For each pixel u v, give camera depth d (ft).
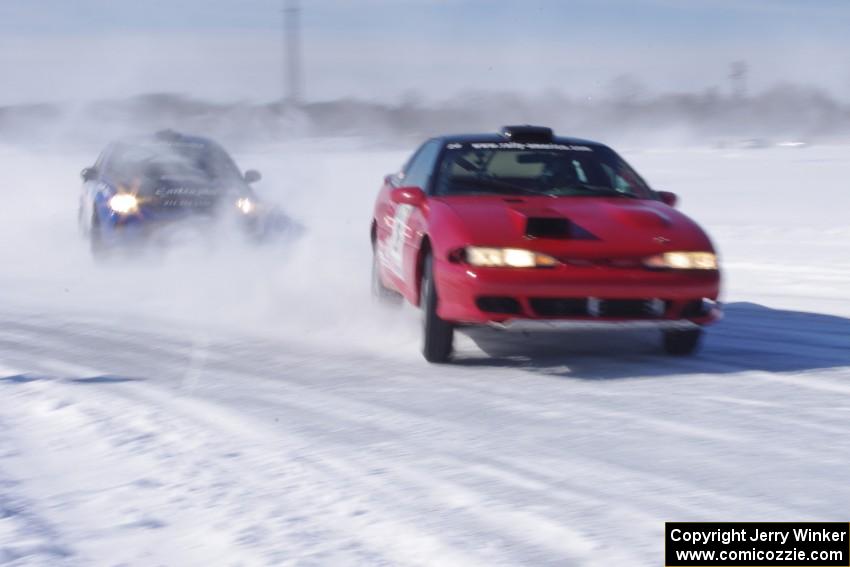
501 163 78.48
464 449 50.14
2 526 40.83
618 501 42.50
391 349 76.59
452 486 44.52
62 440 52.80
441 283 66.90
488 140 80.94
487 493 43.57
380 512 41.45
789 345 77.10
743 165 343.05
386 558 36.91
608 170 79.05
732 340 79.51
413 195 73.97
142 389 63.93
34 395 62.18
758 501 42.39
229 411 58.03
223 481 45.65
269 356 74.54
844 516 40.70
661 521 40.24
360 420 55.88
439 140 82.43
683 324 66.33
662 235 67.15
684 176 294.05
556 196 75.00
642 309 66.08
